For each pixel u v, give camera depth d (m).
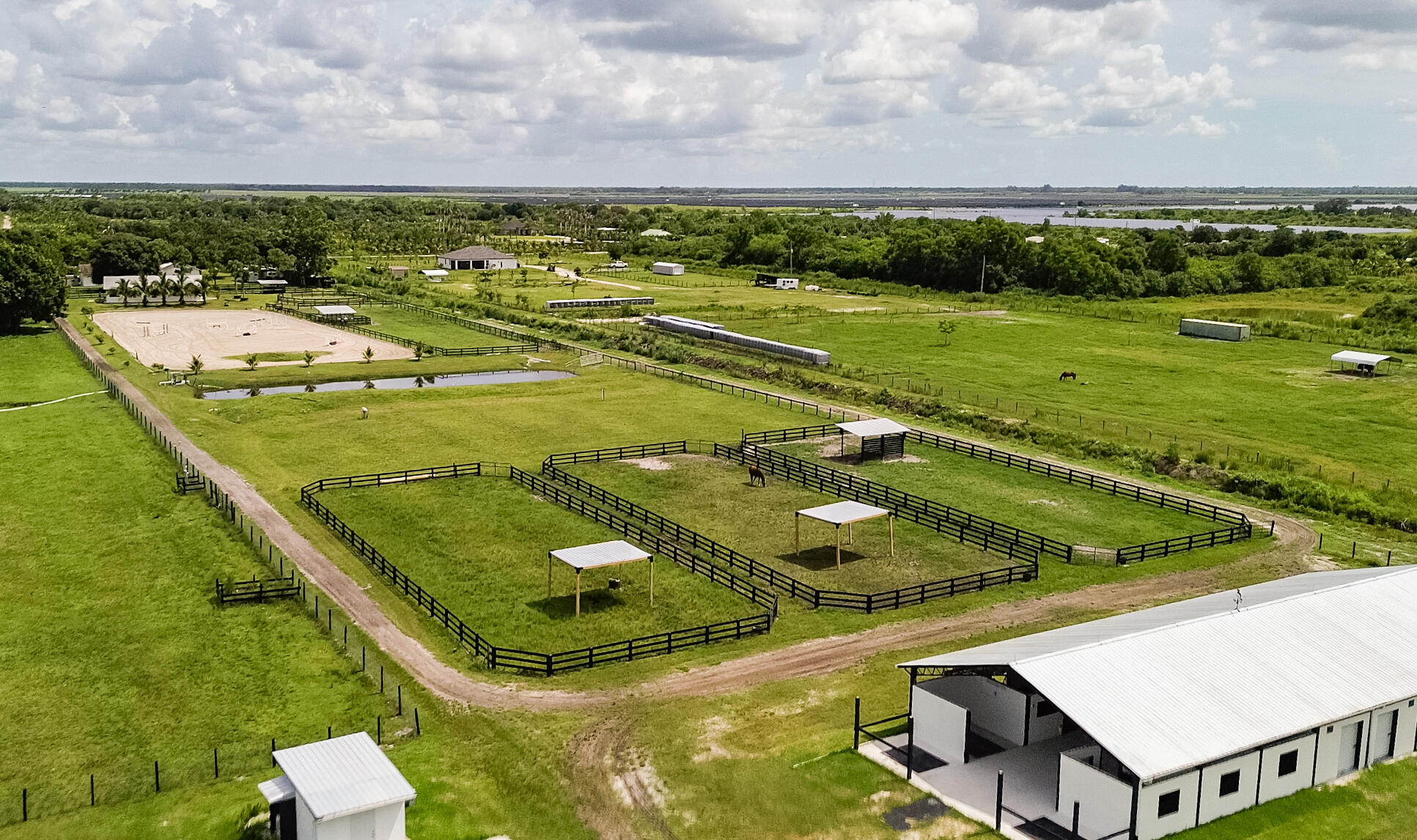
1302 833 33.22
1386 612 41.81
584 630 50.09
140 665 46.03
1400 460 82.94
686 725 40.53
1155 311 178.88
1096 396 108.56
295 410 99.50
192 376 115.06
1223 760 33.47
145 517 66.38
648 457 84.62
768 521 67.69
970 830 33.38
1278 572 58.31
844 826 33.59
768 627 50.12
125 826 33.59
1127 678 35.91
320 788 31.33
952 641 48.81
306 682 44.34
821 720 41.00
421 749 38.62
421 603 53.00
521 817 34.22
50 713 41.62
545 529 65.31
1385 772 37.06
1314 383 113.75
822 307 183.50
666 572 58.09
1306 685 36.84
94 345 137.00
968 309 182.88
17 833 33.19
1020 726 38.84
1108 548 62.38
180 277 184.38
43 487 72.75
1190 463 81.62
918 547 62.81
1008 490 75.25
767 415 100.06
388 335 147.50
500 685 44.12
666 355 130.50
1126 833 32.00
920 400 104.50
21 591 54.50
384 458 82.94
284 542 62.22
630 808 34.78
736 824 33.88
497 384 114.25
